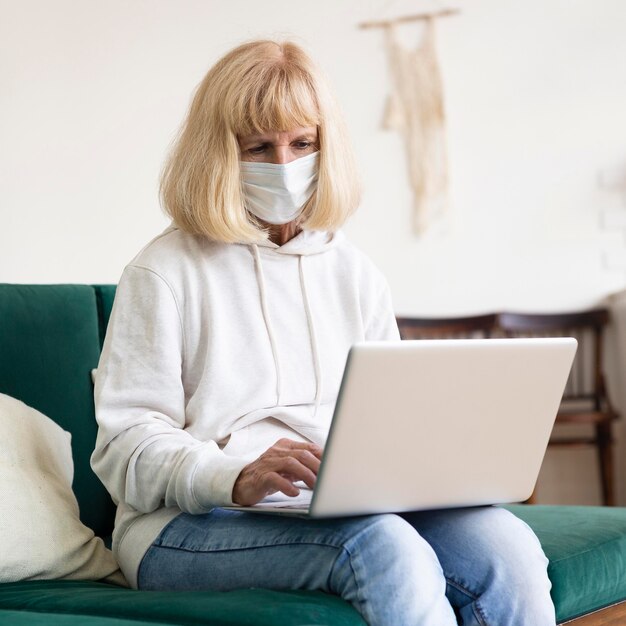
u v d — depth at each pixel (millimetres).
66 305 1910
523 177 4641
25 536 1501
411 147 4641
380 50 4652
